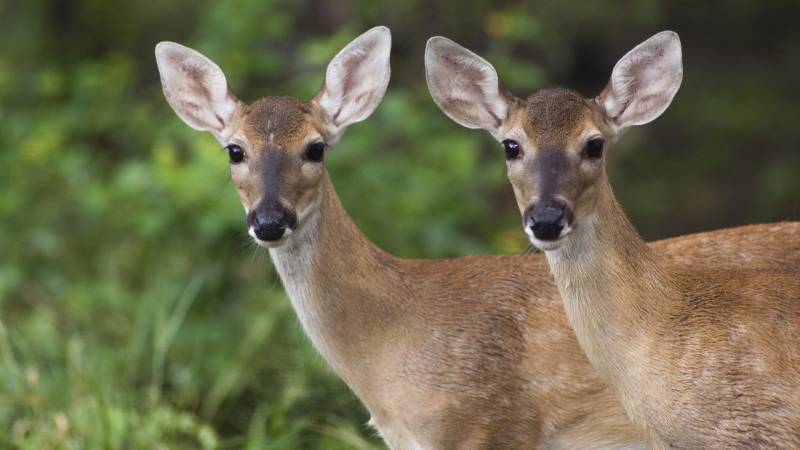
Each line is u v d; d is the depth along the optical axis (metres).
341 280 10.01
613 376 9.16
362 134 14.82
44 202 15.77
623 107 9.41
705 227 19.09
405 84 17.69
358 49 10.38
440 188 14.41
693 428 8.91
